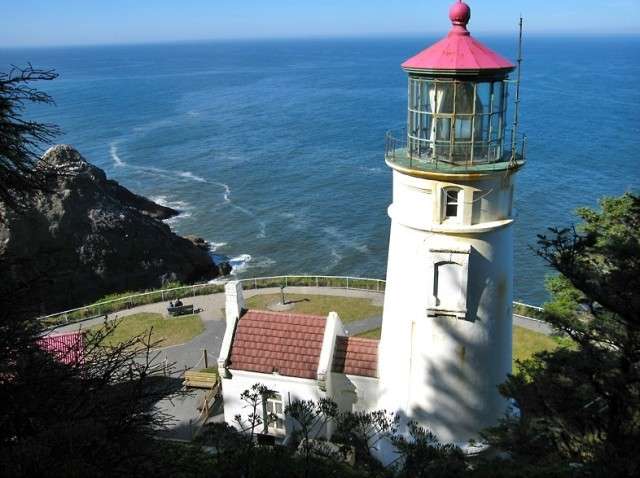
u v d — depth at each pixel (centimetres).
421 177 1555
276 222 6544
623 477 1153
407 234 1650
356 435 1552
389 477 1464
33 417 1152
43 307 1357
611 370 1281
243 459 1439
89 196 5222
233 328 2145
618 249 1226
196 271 5403
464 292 1591
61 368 1253
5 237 4566
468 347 1652
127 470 1159
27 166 1222
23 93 1147
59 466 1006
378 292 3638
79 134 11738
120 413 1244
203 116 13650
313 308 3434
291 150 9788
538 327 3081
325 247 5847
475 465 1534
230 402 2136
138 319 3397
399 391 1764
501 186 1568
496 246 1611
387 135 1730
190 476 1416
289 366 2025
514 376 1534
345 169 8506
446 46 1520
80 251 4928
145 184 8144
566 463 1401
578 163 8069
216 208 7094
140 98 17300
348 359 2008
